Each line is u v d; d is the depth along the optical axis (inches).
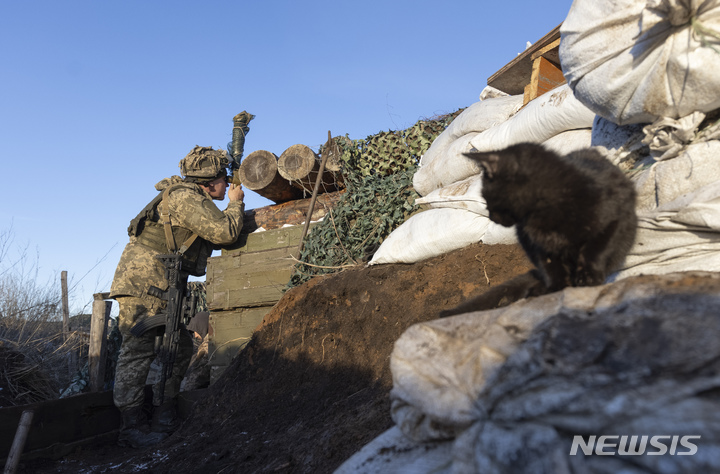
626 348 49.3
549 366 52.2
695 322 48.3
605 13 92.2
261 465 148.3
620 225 76.5
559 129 140.4
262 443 162.7
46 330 298.0
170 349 223.1
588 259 75.7
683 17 79.1
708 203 81.6
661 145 92.7
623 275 95.9
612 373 47.8
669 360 45.9
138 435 218.1
